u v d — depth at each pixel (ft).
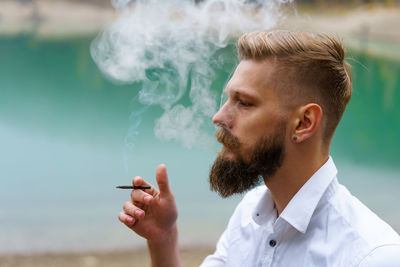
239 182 3.75
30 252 15.24
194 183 26.25
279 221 3.84
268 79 3.63
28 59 50.47
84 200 23.67
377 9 41.22
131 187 4.12
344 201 3.79
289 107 3.63
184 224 18.33
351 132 39.06
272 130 3.65
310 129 3.62
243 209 4.45
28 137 38.70
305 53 3.61
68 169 31.35
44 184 27.20
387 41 40.91
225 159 3.77
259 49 3.67
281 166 3.73
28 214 20.54
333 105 3.74
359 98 40.81
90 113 43.86
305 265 3.67
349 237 3.55
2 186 26.45
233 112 3.76
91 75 46.96
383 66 40.93
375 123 39.55
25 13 51.83
